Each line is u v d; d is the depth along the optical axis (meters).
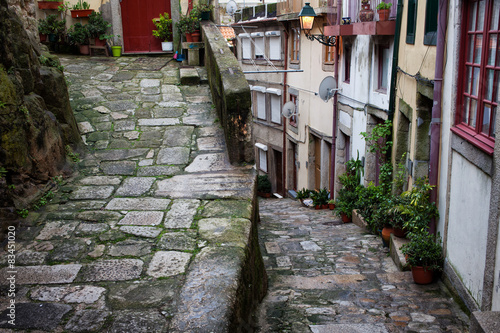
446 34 5.70
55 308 3.38
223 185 5.65
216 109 8.08
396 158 8.21
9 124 4.87
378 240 7.55
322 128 13.74
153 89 9.23
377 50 9.35
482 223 4.54
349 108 11.34
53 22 12.35
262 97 19.59
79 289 3.62
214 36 9.62
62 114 6.46
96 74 10.12
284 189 18.38
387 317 4.68
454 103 5.39
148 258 4.07
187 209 5.04
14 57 5.46
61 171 5.93
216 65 7.60
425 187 6.14
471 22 5.12
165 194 5.45
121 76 10.02
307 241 7.57
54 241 4.40
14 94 4.97
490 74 4.59
